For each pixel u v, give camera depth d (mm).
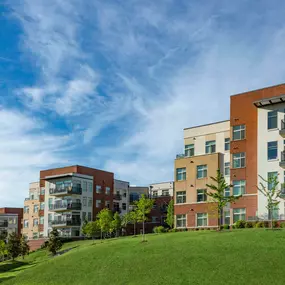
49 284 31984
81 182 80875
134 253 33969
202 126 57156
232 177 49281
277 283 23672
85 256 36688
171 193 92625
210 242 33031
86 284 29891
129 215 73500
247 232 35375
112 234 79688
